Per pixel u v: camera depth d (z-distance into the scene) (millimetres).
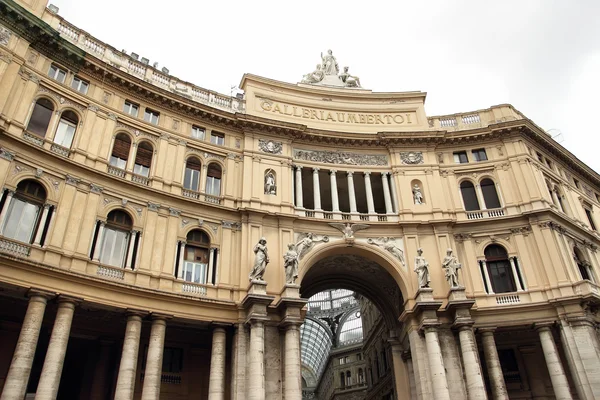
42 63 28734
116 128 30891
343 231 34125
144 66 34375
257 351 26828
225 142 35250
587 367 28984
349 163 37719
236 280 30406
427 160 38062
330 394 78750
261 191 33969
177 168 32219
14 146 25531
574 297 30516
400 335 36781
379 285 38719
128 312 26062
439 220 34812
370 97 40938
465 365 29031
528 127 38188
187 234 30734
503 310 31734
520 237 34562
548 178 39188
